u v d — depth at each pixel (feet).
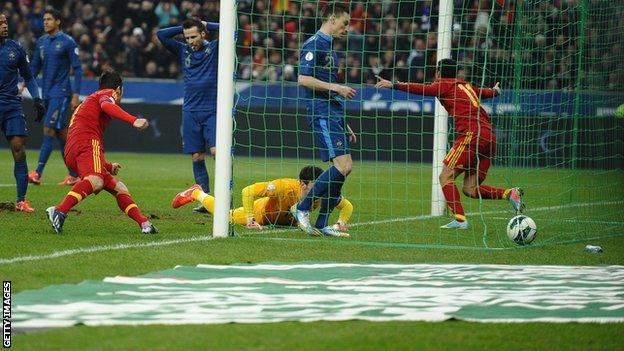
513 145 158.92
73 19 283.79
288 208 111.24
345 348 54.24
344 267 83.76
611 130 177.06
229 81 100.58
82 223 109.81
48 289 69.46
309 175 107.45
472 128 112.88
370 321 61.26
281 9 262.47
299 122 251.60
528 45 147.23
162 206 135.23
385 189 174.09
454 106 113.50
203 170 132.57
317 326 59.52
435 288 74.28
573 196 163.22
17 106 118.83
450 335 58.03
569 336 58.70
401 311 64.69
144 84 259.19
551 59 154.30
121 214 120.88
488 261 91.09
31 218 112.47
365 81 250.78
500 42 153.79
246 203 108.99
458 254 95.35
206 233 104.94
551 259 93.50
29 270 76.54
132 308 63.82
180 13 278.05
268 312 63.62
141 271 78.64
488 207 147.33
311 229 106.01
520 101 158.40
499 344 56.34
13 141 118.93
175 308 64.23
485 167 115.24
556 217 134.10
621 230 120.47
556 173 200.64
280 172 204.95
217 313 62.95
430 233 112.16
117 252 87.35
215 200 101.35
